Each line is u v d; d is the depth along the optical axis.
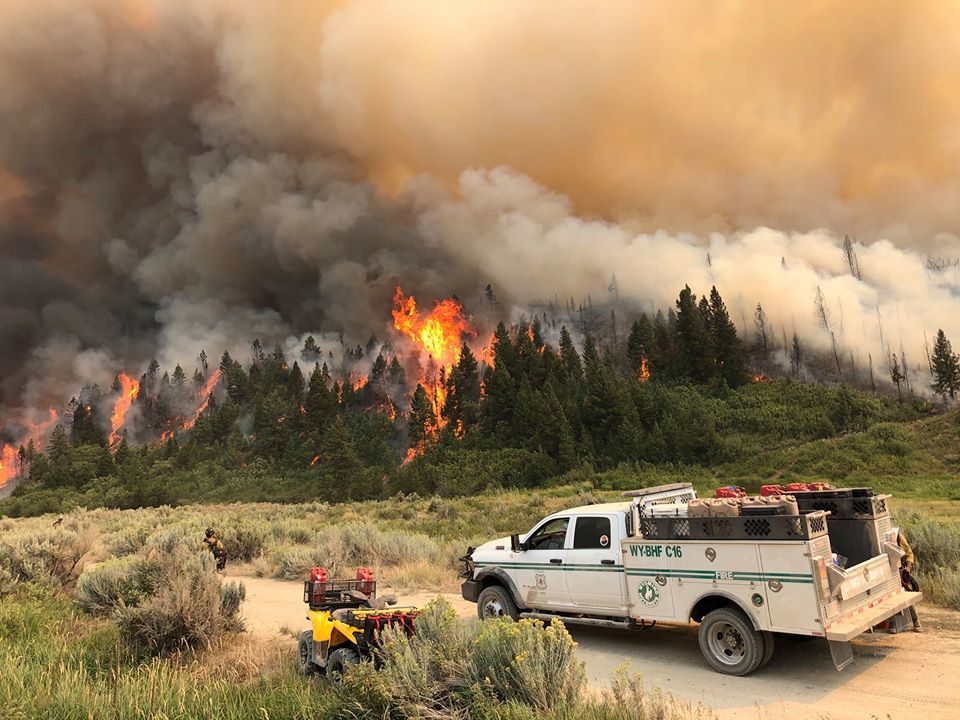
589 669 7.75
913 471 71.06
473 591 10.21
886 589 7.85
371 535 20.06
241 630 10.12
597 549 8.69
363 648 6.37
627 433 104.62
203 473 133.00
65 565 15.00
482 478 97.56
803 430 109.31
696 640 8.83
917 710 5.81
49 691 5.97
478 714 5.16
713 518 7.44
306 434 166.00
